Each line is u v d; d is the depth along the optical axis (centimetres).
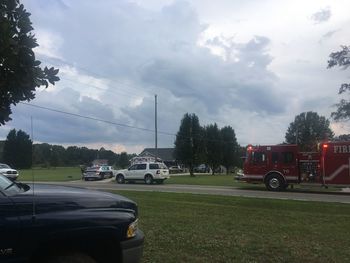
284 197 2527
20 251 449
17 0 480
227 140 8788
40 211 469
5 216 448
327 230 1223
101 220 492
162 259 835
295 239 1063
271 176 3303
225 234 1103
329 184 3155
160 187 3516
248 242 1006
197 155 7538
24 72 481
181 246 948
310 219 1455
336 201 2283
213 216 1466
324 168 3164
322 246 985
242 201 2080
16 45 464
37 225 457
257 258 862
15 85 483
